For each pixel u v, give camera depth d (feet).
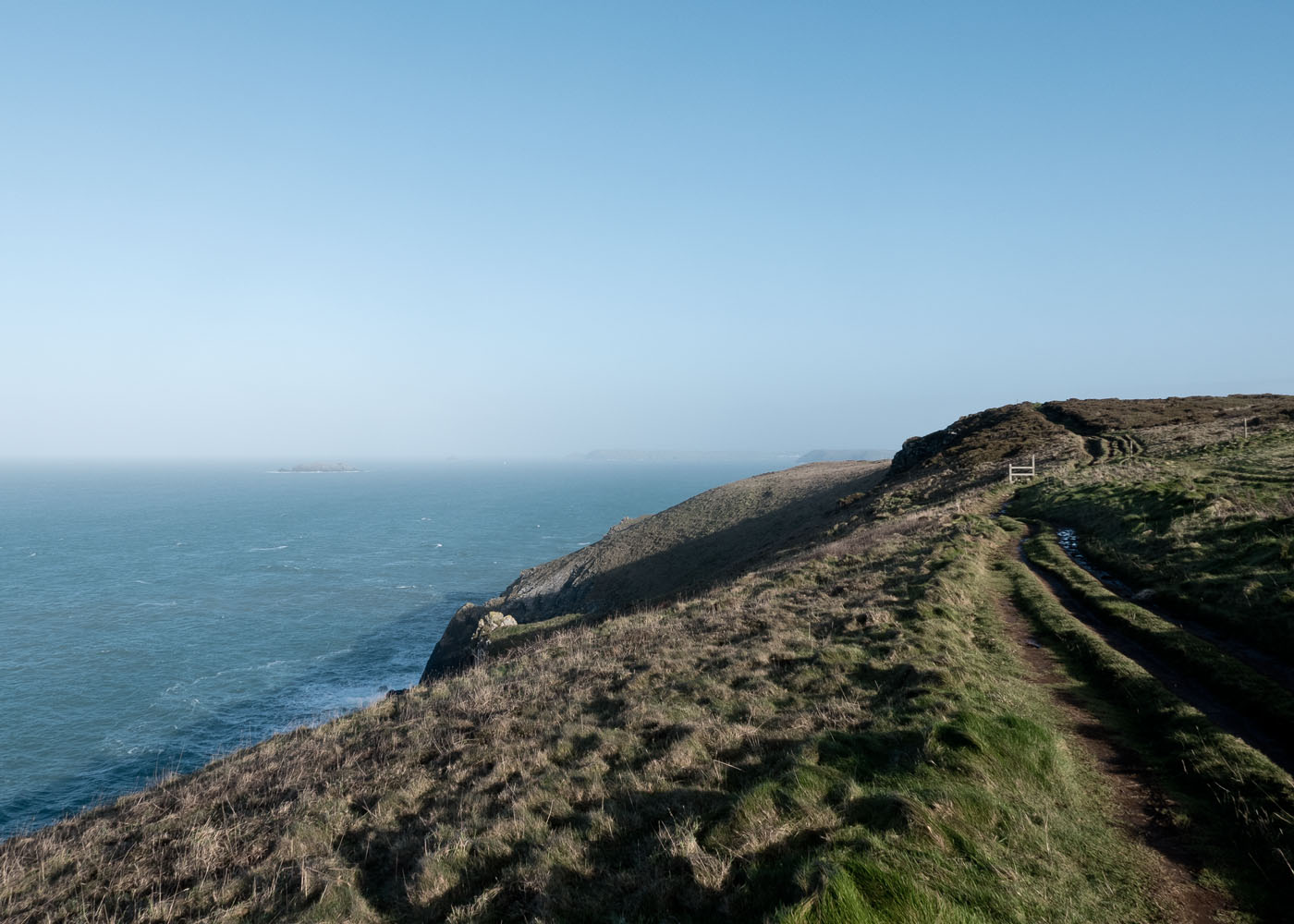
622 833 23.21
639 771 28.40
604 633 62.75
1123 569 55.42
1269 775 22.33
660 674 42.47
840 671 36.19
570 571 227.61
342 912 22.53
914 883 16.24
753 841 19.21
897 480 176.24
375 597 279.08
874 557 70.28
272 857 28.48
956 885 16.78
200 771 50.39
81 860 34.55
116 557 373.40
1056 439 156.35
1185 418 167.32
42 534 476.95
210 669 180.96
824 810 20.42
